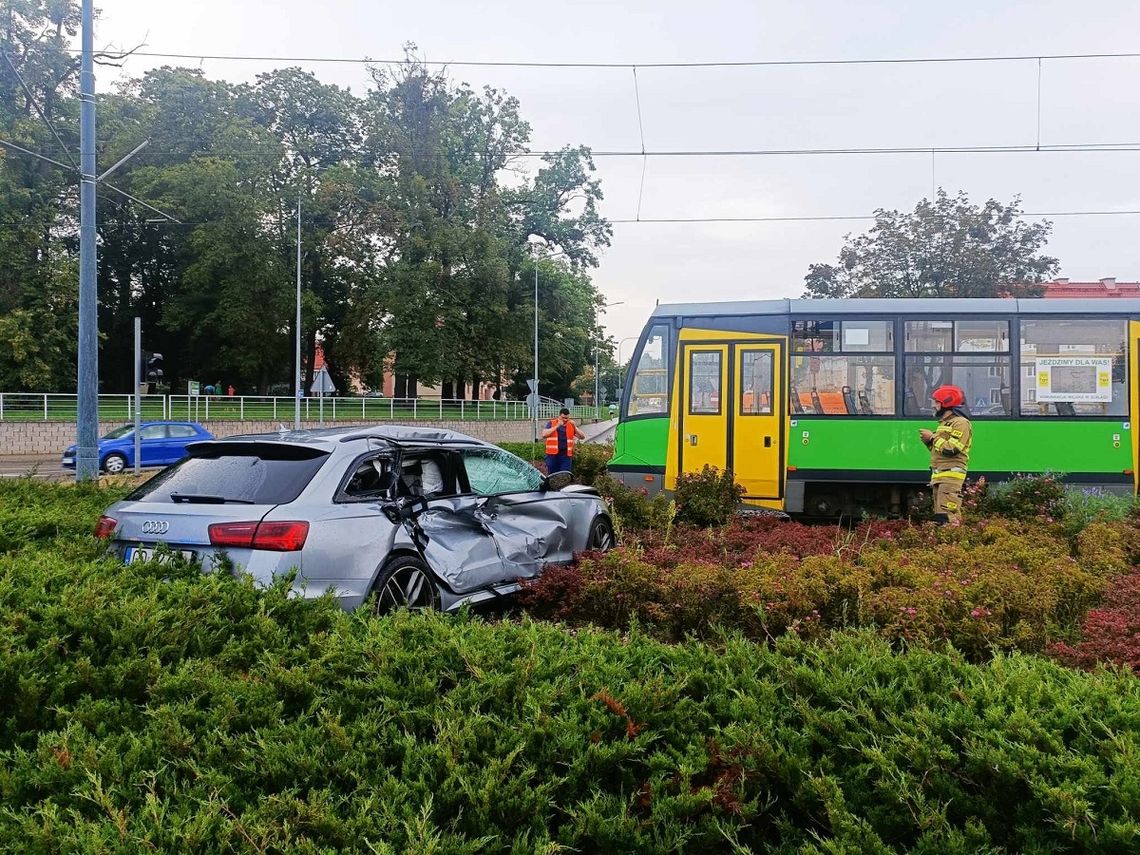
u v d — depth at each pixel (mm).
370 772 2719
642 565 6363
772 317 13273
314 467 5770
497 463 7633
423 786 2584
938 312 12898
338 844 2363
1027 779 2521
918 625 5008
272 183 47875
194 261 48188
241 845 2311
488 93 49938
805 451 13023
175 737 2820
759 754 2867
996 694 3010
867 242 32062
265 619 3934
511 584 7023
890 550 7613
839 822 2494
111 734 2930
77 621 3615
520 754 2809
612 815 2637
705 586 5789
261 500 5520
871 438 12883
